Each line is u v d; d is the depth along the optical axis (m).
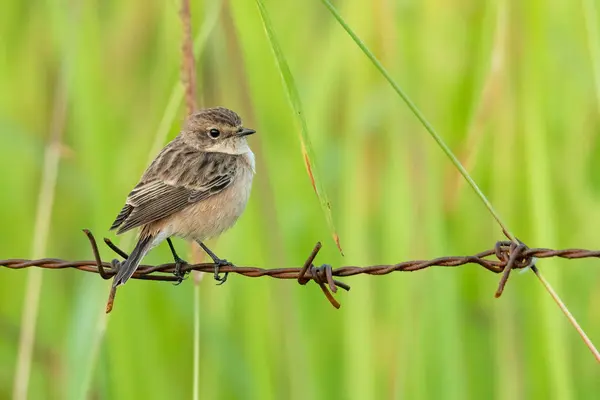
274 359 11.79
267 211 11.72
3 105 14.75
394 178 12.04
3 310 13.77
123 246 11.84
